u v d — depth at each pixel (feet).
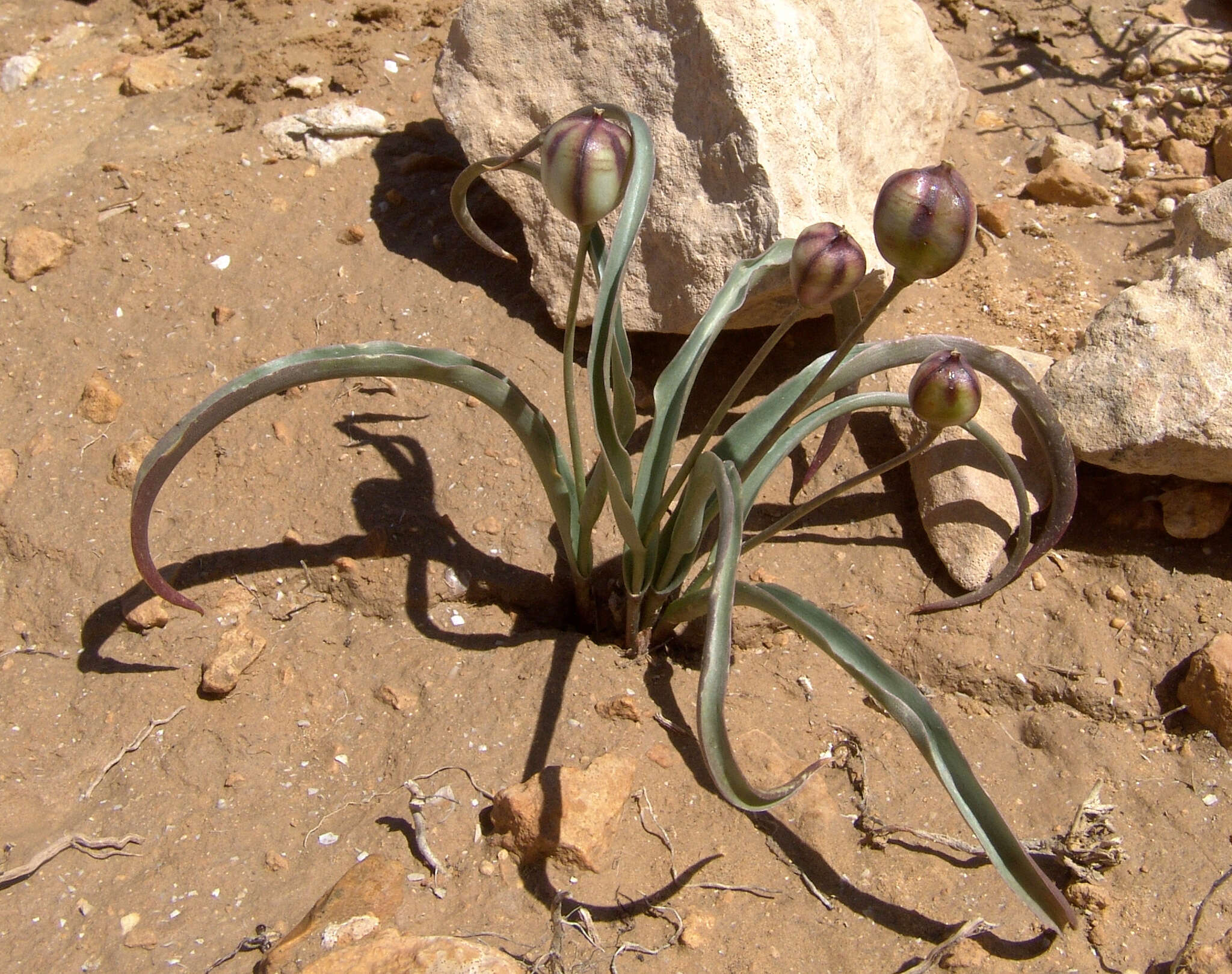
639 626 1.07
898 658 1.11
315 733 1.04
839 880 0.94
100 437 1.24
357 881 0.90
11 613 1.12
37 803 0.98
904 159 1.39
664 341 1.32
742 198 1.18
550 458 0.99
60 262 1.38
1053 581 1.14
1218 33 1.72
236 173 1.48
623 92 1.26
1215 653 1.03
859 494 1.20
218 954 0.88
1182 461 1.09
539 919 0.90
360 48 1.64
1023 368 0.97
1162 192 1.52
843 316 1.10
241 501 1.18
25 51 1.73
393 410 1.24
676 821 0.96
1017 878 0.78
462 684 1.06
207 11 1.72
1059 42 1.79
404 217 1.43
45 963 0.88
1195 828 0.98
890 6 1.41
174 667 1.07
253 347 1.30
